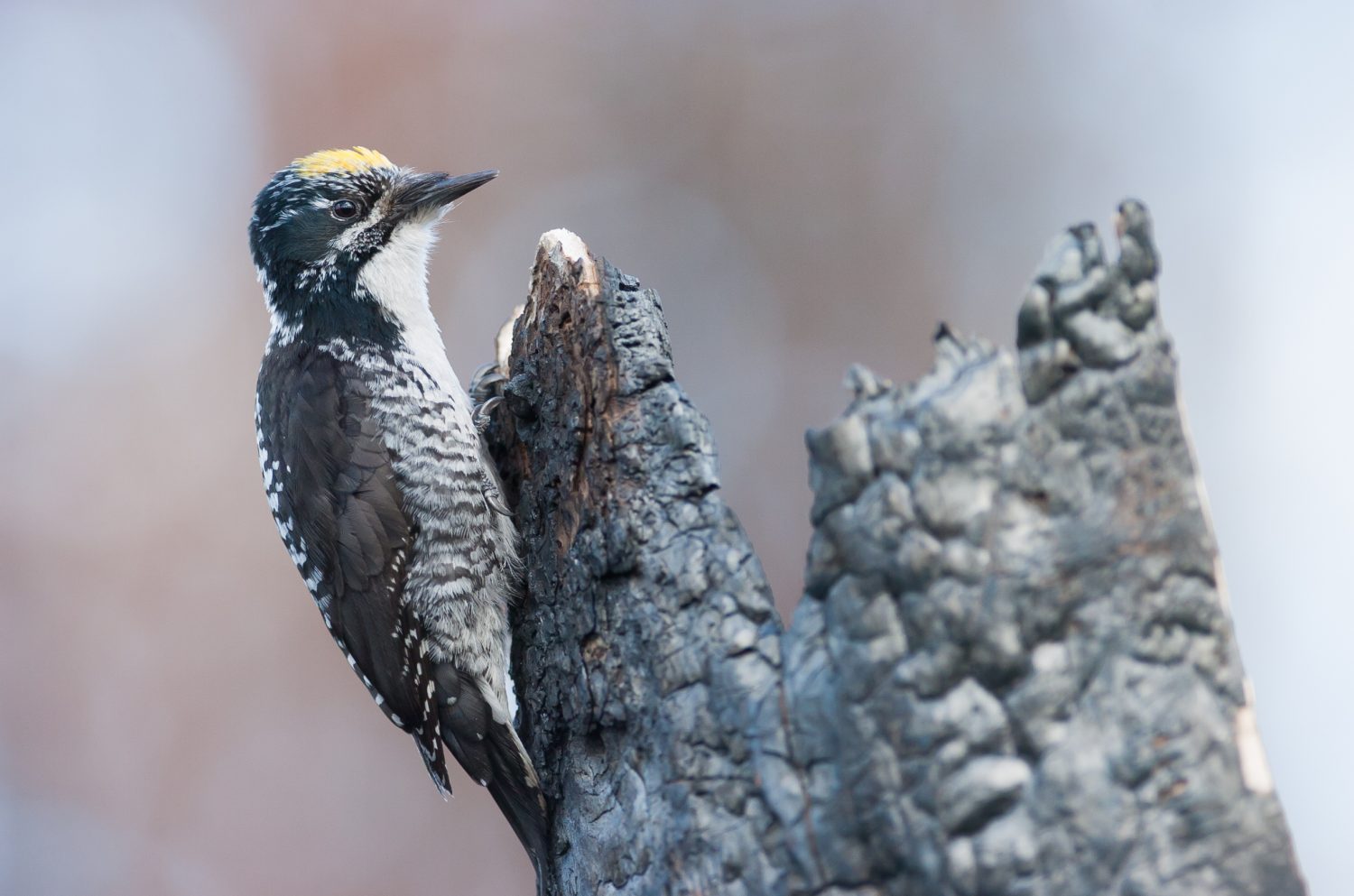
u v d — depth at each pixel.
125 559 15.76
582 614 6.63
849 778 5.25
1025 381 5.14
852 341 16.52
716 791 5.64
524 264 16.61
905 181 16.92
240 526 15.94
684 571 6.04
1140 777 4.95
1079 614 5.04
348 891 14.65
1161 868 4.90
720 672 5.73
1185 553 5.07
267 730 15.22
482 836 15.03
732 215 16.95
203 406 16.36
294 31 17.12
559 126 17.12
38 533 15.69
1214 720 4.99
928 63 17.27
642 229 16.86
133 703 15.26
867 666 5.21
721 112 17.17
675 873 5.75
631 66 17.34
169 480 16.09
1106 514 5.07
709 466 6.22
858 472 5.27
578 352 6.95
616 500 6.36
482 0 17.31
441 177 11.16
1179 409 5.16
